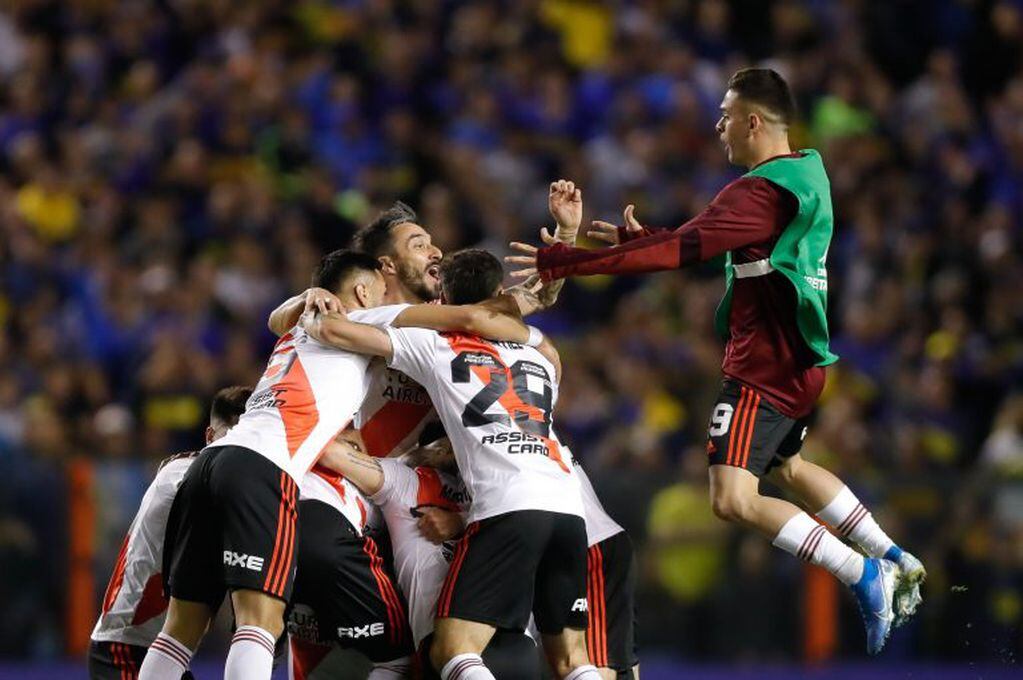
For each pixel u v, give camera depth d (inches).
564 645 997.2
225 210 2036.2
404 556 996.6
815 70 2172.7
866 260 1962.4
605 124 2174.0
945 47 2242.9
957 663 1696.6
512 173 2087.8
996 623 1694.1
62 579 1706.4
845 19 2235.5
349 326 992.2
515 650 981.8
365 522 1012.5
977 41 2234.3
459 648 948.6
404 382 1042.7
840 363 1878.7
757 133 1022.4
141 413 1841.8
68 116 2236.7
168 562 997.8
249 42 2271.2
